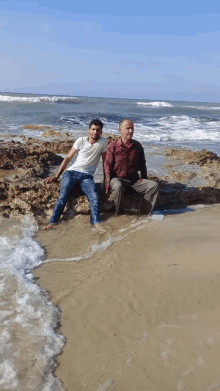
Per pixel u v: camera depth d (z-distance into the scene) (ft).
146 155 25.58
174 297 8.27
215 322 7.15
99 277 9.67
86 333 7.22
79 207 15.28
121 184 14.57
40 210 15.53
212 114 103.09
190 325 7.18
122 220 14.70
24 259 10.71
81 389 5.78
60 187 15.37
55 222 14.03
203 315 7.46
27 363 6.32
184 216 15.26
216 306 7.72
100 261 10.77
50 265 10.50
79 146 15.01
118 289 8.92
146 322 7.48
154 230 13.37
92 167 15.24
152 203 15.08
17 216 14.97
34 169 18.24
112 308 8.08
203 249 10.74
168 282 8.96
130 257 10.92
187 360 6.21
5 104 94.38
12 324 7.39
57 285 9.27
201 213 15.75
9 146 20.34
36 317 7.72
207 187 18.08
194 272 9.24
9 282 9.20
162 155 25.82
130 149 14.40
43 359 6.44
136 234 13.01
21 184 15.84
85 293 8.80
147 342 6.81
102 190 16.15
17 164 18.99
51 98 130.62
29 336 7.06
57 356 6.55
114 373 6.07
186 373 5.92
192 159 23.98
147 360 6.31
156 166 22.07
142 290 8.75
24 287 8.98
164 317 7.59
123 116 71.31
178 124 61.52
